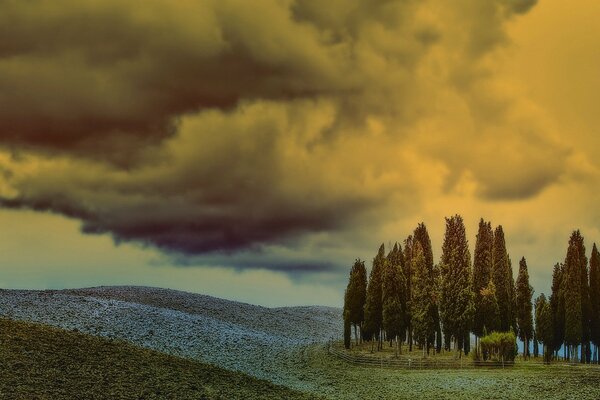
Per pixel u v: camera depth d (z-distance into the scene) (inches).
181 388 1593.3
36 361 1513.3
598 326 3105.3
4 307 2915.8
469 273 2972.4
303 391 2183.8
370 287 3238.2
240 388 1752.0
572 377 2417.6
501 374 2524.6
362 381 2453.2
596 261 3169.3
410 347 3250.5
